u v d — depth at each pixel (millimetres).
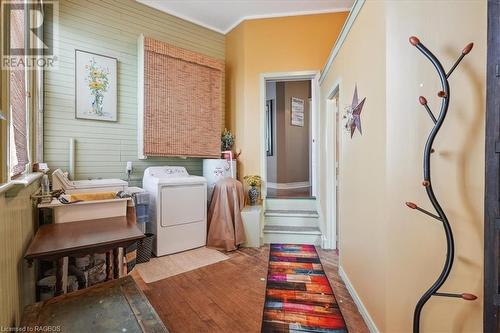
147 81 3059
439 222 1189
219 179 3477
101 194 1950
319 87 3602
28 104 1771
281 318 1806
